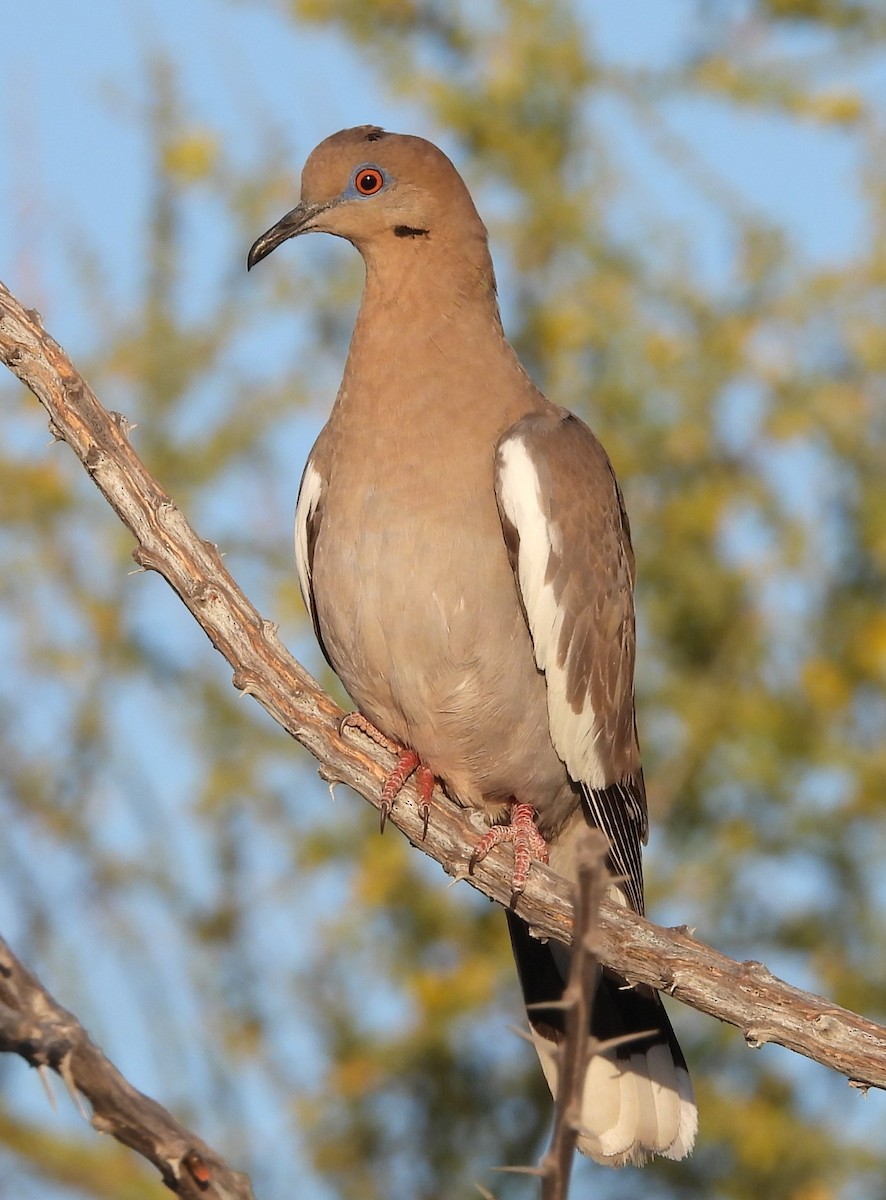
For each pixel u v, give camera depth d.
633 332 12.79
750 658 12.37
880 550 12.25
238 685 7.26
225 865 11.95
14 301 7.07
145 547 7.16
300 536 8.59
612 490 8.66
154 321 12.83
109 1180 9.53
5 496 12.73
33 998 4.12
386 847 11.62
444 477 8.01
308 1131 11.30
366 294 8.55
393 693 8.15
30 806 11.96
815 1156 11.01
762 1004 6.44
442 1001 11.25
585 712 8.34
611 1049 8.16
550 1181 4.20
